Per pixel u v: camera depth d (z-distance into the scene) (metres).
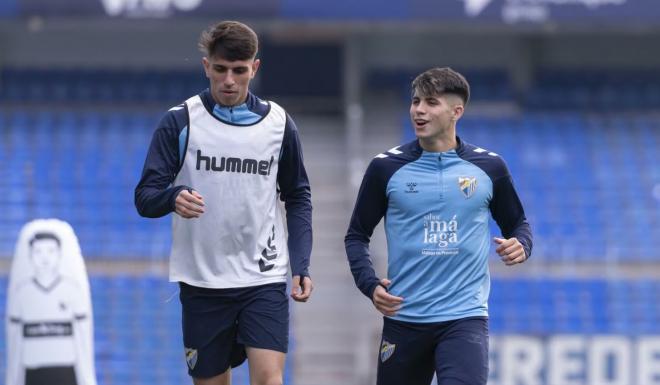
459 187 19.62
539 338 52.47
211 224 18.50
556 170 68.31
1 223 62.53
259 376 18.47
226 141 18.41
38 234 20.16
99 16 65.06
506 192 19.98
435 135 19.62
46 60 75.00
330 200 65.69
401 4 66.31
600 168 68.50
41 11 64.94
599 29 66.75
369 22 66.25
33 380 20.00
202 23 65.31
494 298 57.81
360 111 72.19
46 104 73.94
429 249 19.52
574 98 75.69
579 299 58.09
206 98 18.56
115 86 74.81
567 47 76.94
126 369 53.88
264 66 76.50
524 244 19.61
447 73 19.67
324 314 57.50
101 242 61.19
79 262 20.41
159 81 75.19
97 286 57.66
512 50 76.31
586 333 56.47
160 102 74.62
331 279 59.53
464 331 19.22
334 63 76.44
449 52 76.25
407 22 66.38
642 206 65.56
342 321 57.25
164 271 59.25
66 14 65.00
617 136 71.75
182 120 18.38
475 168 19.78
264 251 18.73
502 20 66.31
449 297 19.42
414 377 19.97
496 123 72.69
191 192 17.38
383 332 20.06
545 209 64.94
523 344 52.34
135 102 74.50
